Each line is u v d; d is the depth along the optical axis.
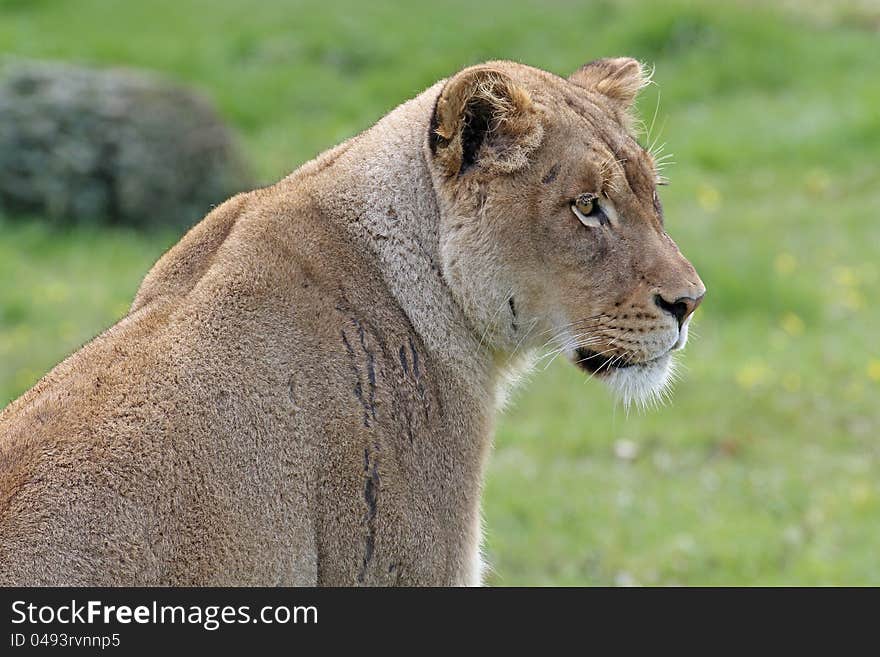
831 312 19.28
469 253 7.05
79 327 18.25
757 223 22.59
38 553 5.82
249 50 31.80
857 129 26.81
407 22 33.62
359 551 6.59
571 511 13.39
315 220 6.96
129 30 32.62
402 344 6.91
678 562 12.40
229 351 6.45
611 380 7.48
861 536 13.02
